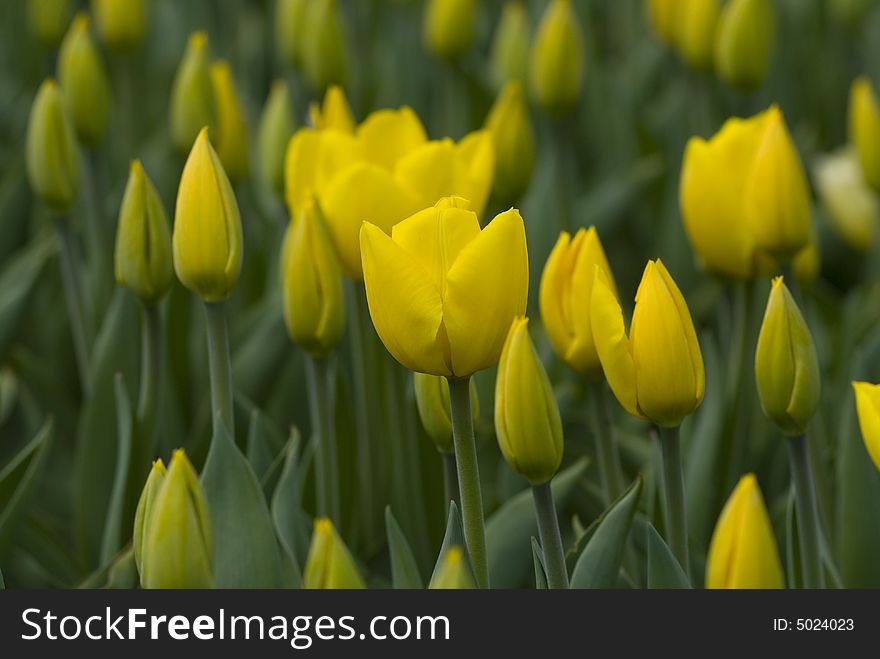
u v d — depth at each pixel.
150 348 2.38
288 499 2.33
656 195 3.31
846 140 3.87
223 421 2.27
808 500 2.25
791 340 2.22
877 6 3.99
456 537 2.19
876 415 2.18
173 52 3.96
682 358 2.20
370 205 2.31
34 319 2.85
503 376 2.18
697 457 2.46
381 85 3.75
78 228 2.96
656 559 2.23
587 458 2.40
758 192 2.35
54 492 2.56
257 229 2.86
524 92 3.25
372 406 2.43
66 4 3.26
